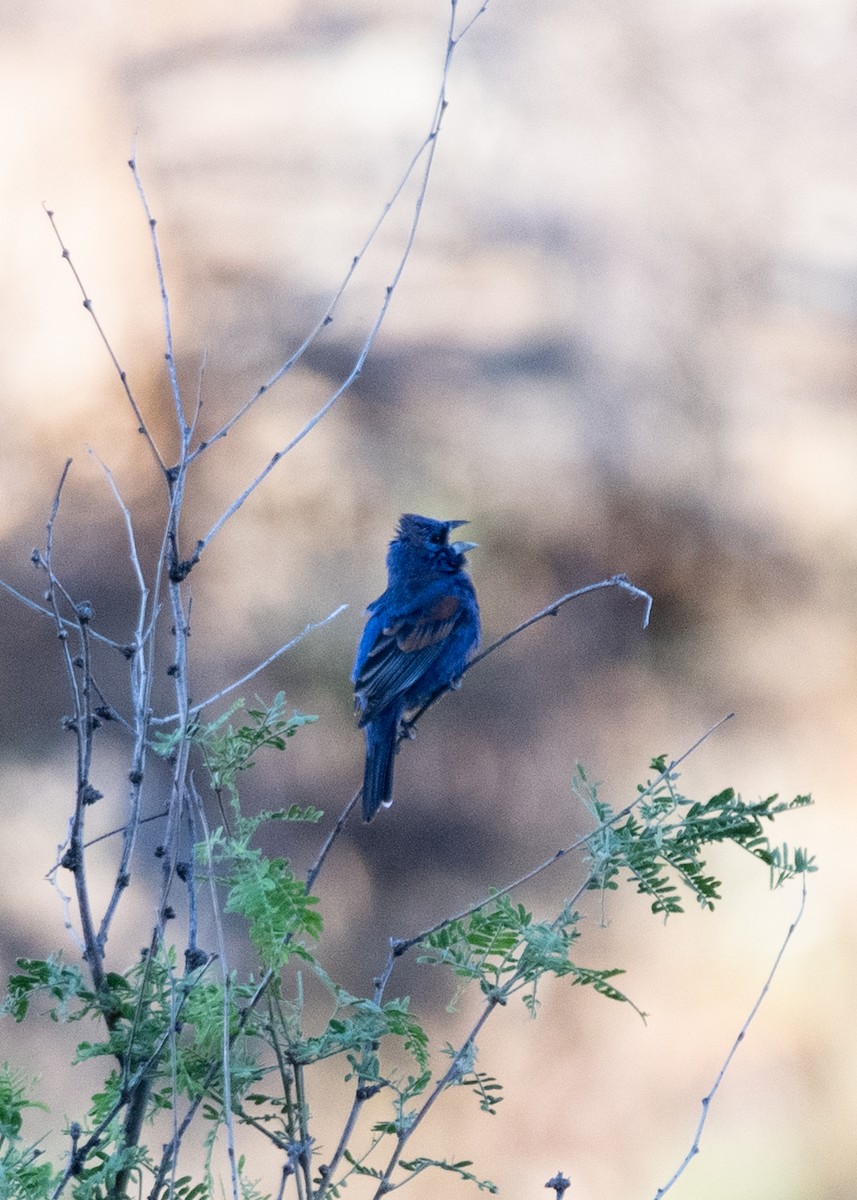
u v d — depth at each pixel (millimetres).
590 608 18281
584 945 13219
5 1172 2951
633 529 18875
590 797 3422
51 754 14656
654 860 3338
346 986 12930
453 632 7320
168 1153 2975
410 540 7594
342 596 17234
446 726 16031
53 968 3268
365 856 14469
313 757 15125
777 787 15750
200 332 20188
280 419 19391
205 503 18344
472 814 15211
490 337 20984
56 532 17812
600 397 20234
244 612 16984
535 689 16859
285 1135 3242
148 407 19125
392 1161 3193
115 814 13672
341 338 20797
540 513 19016
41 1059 9898
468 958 3326
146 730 3438
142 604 3531
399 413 19922
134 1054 3221
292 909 3172
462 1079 3273
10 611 16312
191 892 3295
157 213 21406
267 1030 3320
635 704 17078
